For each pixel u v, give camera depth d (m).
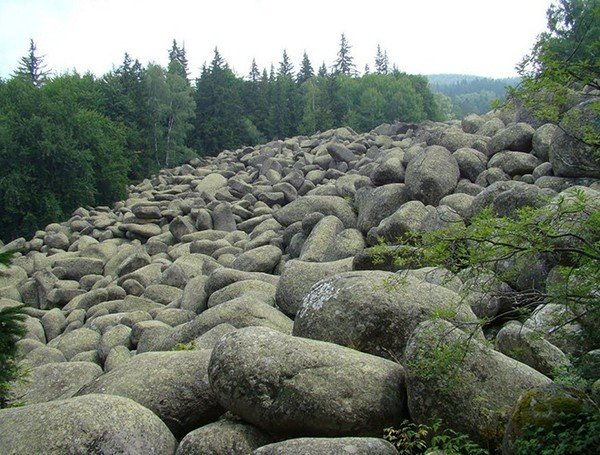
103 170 48.31
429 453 5.66
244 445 6.19
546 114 5.53
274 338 6.69
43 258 25.73
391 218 14.76
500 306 10.17
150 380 7.36
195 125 71.94
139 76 66.12
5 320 6.82
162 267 20.92
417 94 87.69
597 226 5.17
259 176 33.66
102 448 5.91
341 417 6.15
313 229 17.80
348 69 112.69
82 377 10.40
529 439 5.24
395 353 7.56
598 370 5.99
